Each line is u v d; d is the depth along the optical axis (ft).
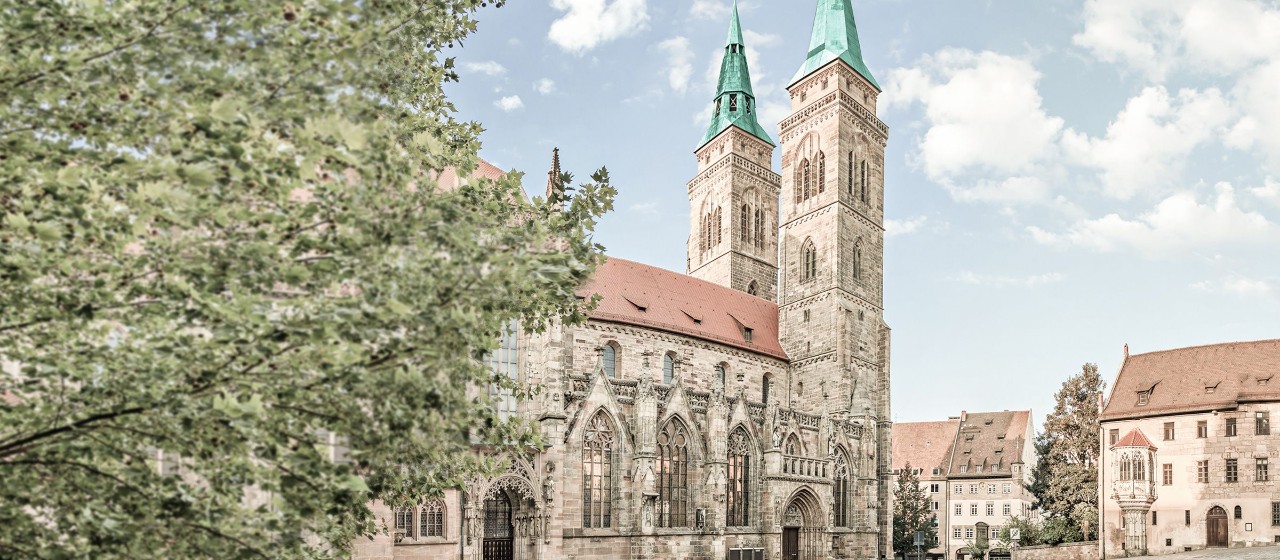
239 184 44.06
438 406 50.31
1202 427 265.75
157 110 43.04
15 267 40.88
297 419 49.16
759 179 334.85
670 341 241.14
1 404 45.73
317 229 50.03
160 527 46.06
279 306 46.21
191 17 41.73
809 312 283.79
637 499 203.21
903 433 500.33
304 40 44.80
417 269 47.39
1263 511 250.78
